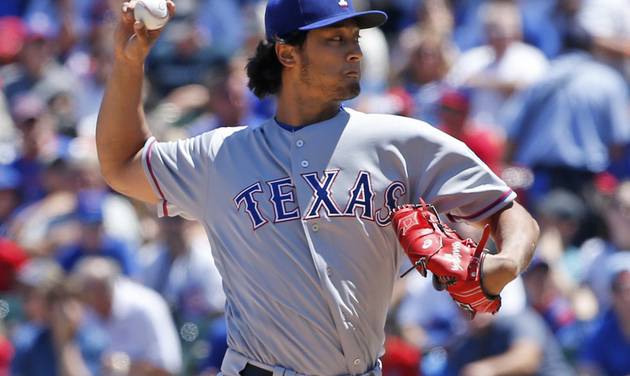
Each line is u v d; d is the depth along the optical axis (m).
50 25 44.53
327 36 14.48
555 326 28.30
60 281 28.28
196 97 38.81
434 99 35.44
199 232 31.30
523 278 28.58
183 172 15.02
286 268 14.30
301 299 14.29
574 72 34.84
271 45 14.90
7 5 45.75
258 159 14.65
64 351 28.09
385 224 14.27
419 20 40.81
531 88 35.34
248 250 14.48
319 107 14.65
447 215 14.68
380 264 14.39
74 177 33.69
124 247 32.28
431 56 38.69
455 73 38.44
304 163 14.36
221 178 14.73
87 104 40.28
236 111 34.69
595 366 27.81
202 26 41.53
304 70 14.58
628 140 34.81
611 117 34.66
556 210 31.88
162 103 39.19
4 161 37.16
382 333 14.82
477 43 41.22
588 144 34.44
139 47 15.15
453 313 28.89
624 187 30.73
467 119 34.06
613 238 30.64
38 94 39.78
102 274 28.95
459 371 27.12
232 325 14.84
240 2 43.66
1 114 40.09
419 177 14.41
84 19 43.81
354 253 14.23
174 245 31.06
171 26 40.78
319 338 14.34
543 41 38.69
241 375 14.72
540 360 26.81
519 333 26.89
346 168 14.29
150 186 15.27
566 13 36.47
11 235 34.25
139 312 29.08
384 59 39.97
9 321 30.62
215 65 40.38
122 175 15.49
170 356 29.19
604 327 27.94
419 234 13.38
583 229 33.09
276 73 14.99
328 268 14.16
